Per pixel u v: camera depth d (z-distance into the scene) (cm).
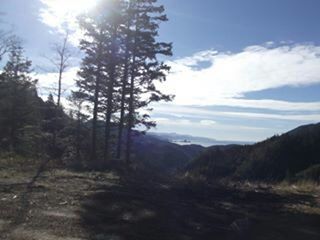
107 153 3316
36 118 4128
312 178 1945
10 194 1217
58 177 1655
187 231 967
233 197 1413
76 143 3662
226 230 998
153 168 2688
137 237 884
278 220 1109
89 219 984
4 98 4081
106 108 3319
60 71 3378
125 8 3120
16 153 2920
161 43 3125
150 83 3125
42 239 807
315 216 1166
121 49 3130
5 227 873
